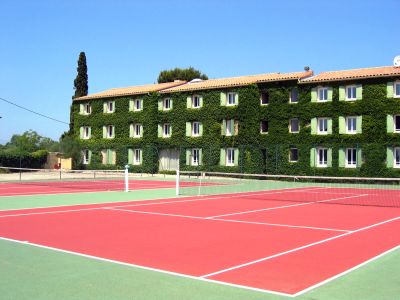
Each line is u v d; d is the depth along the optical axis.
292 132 50.22
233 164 54.28
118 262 9.19
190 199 24.55
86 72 78.44
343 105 46.97
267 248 10.88
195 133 58.28
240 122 53.62
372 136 45.41
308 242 11.77
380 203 23.25
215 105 55.69
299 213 18.39
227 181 46.00
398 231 13.79
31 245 10.88
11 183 37.62
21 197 24.28
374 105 45.34
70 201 22.27
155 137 61.19
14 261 9.18
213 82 59.19
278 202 23.38
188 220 15.77
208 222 15.31
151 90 61.38
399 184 43.09
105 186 34.59
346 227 14.57
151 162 60.50
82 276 8.06
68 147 67.50
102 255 9.84
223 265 9.05
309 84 48.88
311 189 35.06
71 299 6.75
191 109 57.88
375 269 8.87
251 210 19.28
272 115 51.09
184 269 8.68
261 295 7.05
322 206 21.42
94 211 18.14
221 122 55.31
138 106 63.56
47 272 8.32
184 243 11.40
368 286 7.64
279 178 49.81
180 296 6.95
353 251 10.63
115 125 65.00
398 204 22.70
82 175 56.00
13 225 14.15
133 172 62.16
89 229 13.48
